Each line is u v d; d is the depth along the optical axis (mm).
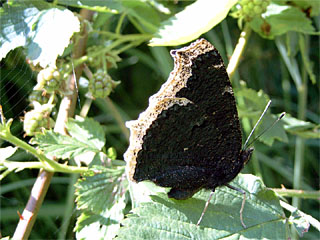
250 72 342
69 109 227
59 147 212
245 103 263
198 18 206
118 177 214
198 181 198
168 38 205
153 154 194
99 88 230
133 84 324
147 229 191
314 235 286
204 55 189
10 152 196
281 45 297
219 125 195
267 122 260
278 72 343
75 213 257
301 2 254
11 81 265
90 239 205
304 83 295
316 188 312
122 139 305
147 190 209
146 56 316
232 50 327
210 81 190
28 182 266
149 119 191
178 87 191
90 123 223
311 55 337
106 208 209
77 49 238
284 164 315
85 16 247
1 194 268
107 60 247
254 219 198
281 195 221
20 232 207
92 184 211
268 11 250
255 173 283
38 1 210
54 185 281
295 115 329
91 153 218
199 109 192
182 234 192
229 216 198
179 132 192
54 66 205
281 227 197
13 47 202
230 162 199
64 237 253
